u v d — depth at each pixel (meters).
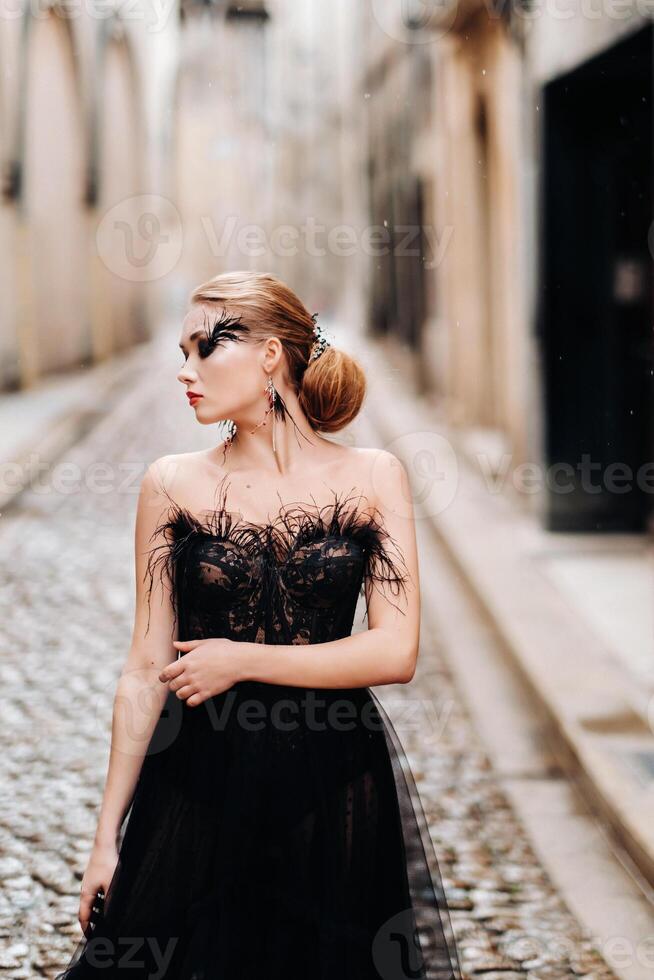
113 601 7.04
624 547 8.11
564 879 3.64
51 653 5.98
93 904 2.14
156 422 14.27
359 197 27.69
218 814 2.10
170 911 2.10
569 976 3.04
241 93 33.88
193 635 2.19
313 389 2.19
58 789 4.24
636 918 3.38
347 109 31.72
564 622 6.28
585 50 7.05
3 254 17.03
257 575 2.14
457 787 4.41
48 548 8.43
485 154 12.44
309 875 2.09
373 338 24.19
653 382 8.10
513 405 9.59
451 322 13.80
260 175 37.03
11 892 3.45
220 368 2.15
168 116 32.72
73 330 21.91
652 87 7.25
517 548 8.14
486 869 3.70
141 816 2.15
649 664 5.49
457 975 2.25
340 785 2.12
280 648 2.09
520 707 5.39
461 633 6.72
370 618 2.20
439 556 8.89
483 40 11.53
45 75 19.62
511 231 9.77
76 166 21.98
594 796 4.15
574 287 8.21
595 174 8.16
